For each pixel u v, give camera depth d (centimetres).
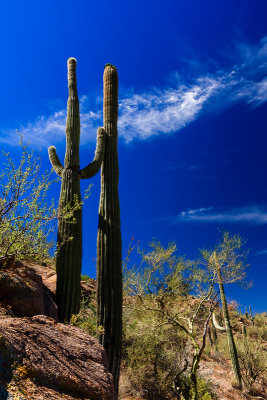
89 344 256
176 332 1078
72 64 924
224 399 1004
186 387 842
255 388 1203
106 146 892
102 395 206
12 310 316
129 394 831
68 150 803
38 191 410
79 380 203
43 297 448
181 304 1127
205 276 936
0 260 391
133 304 1122
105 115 943
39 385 178
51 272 774
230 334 1256
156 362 915
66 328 264
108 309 683
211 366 1327
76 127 838
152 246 1127
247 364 1299
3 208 371
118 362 648
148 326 1004
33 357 197
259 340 1474
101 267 729
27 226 396
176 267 1103
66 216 475
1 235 398
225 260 926
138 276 1085
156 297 1054
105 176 849
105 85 977
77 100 885
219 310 1831
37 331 232
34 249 423
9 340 199
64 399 177
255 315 2558
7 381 165
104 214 789
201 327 1706
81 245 698
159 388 859
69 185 749
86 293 1216
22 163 388
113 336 660
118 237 768
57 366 203
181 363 976
